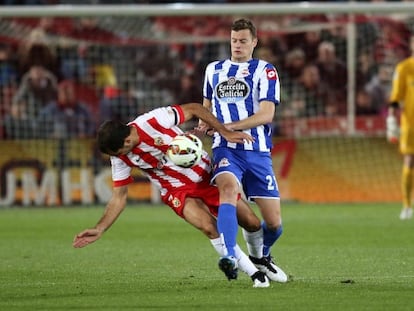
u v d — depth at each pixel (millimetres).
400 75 58750
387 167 69750
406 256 39688
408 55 74875
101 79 74875
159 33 76188
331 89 74188
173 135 29953
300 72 74312
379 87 73688
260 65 31578
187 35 76000
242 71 31594
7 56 73875
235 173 30500
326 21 74625
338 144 70188
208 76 32188
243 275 33844
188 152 29578
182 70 75812
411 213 58062
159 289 30422
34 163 68312
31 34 74625
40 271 35781
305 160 69875
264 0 83312
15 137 71812
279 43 75000
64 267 37031
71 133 72688
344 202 69250
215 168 30906
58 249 43781
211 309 26141
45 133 72250
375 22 74562
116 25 75750
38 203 68188
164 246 44656
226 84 31625
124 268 36594
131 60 75625
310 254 40844
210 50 76312
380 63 74562
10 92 72625
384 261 38062
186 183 30250
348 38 72375
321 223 55000
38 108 72312
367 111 73312
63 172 68312
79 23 75000
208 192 30578
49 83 72812
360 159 69938
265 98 31141
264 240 32062
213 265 37312
